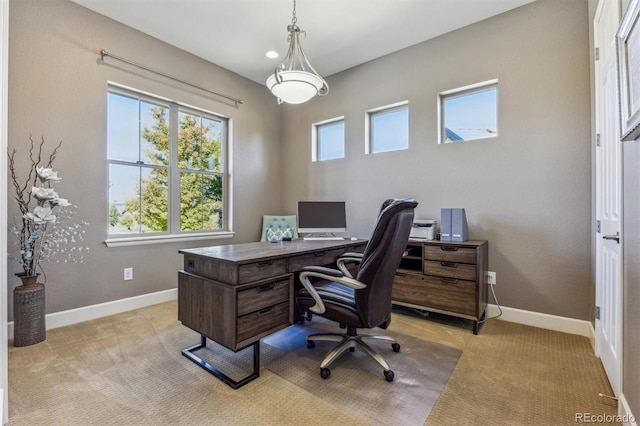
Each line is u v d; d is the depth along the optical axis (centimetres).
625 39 126
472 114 304
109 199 296
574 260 244
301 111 433
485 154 285
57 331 247
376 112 371
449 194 305
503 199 275
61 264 259
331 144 414
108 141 294
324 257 237
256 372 181
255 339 179
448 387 171
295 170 440
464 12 275
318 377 182
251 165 417
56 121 256
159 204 333
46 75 251
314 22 289
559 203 250
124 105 306
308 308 198
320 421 144
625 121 126
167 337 237
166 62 326
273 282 189
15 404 154
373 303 176
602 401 158
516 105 269
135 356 206
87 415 147
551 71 254
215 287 181
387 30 302
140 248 311
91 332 246
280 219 430
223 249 220
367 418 146
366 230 365
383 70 352
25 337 219
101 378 179
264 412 150
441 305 262
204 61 361
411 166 330
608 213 182
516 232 269
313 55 349
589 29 230
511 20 272
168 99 331
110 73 287
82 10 269
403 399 161
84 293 272
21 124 239
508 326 260
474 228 290
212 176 383
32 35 244
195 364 196
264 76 405
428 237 281
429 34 309
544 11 256
